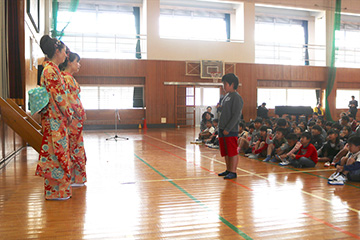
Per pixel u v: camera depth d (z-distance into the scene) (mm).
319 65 15789
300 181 3600
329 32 15102
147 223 2252
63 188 2828
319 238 1997
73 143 3275
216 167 4461
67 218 2350
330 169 4320
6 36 5730
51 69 2641
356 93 15922
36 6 7297
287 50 15695
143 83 13320
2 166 4441
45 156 2750
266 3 14297
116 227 2174
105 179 3668
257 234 2059
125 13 13906
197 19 14750
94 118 12844
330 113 15211
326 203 2746
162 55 13398
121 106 13156
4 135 4789
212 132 7414
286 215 2430
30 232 2082
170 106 13508
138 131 11492
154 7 13289
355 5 15336
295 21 15859
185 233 2070
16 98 5832
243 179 3697
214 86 14000
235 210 2545
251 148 5602
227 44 14000
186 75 13555
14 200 2814
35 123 5164
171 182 3533
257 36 15461
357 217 2395
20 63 5824
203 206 2648
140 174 3967
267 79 14469
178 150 6270
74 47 13148
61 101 2652
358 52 16516
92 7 13531
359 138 3555
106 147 6730
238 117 3623
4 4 5699
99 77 12891
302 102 15281
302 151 4559
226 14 15023
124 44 13664
